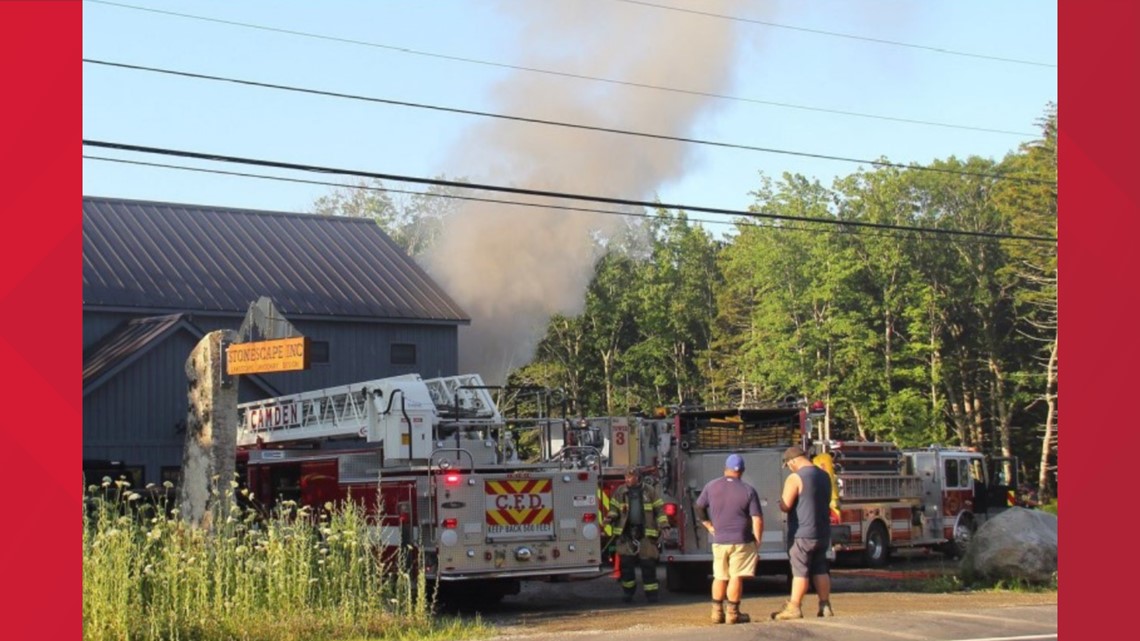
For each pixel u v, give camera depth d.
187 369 16.17
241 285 30.75
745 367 55.72
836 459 23.09
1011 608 12.91
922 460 26.33
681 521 17.20
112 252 30.52
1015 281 53.03
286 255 33.28
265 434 20.12
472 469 14.96
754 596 16.75
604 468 17.97
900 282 53.09
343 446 19.27
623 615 14.26
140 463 26.84
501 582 16.30
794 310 53.47
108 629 10.52
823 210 54.38
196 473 15.78
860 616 12.07
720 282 61.09
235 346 15.63
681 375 59.88
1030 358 55.19
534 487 15.13
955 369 55.44
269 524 13.27
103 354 27.31
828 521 12.37
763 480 17.11
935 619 11.80
